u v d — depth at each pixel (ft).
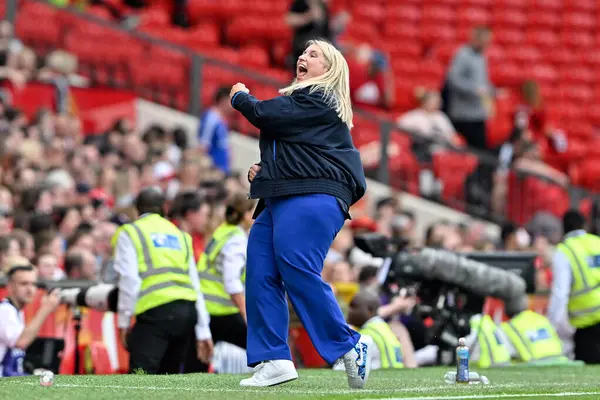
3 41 192.65
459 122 224.94
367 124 203.41
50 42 201.87
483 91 225.15
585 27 283.59
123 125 179.22
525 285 124.16
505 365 122.52
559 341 125.49
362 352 77.41
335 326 76.54
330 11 268.00
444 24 274.77
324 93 77.15
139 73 205.36
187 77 207.72
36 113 176.14
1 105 168.55
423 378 96.43
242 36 249.34
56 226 138.92
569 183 229.66
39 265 120.26
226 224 109.81
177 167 177.78
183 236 102.63
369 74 232.53
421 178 204.44
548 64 276.21
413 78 256.11
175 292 100.07
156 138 181.68
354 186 77.92
